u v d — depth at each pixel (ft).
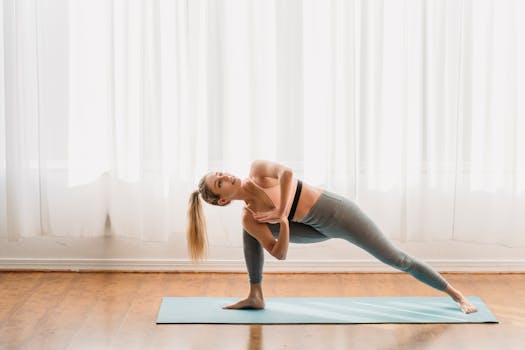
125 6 15.58
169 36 15.89
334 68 15.66
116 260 16.79
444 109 15.83
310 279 16.33
